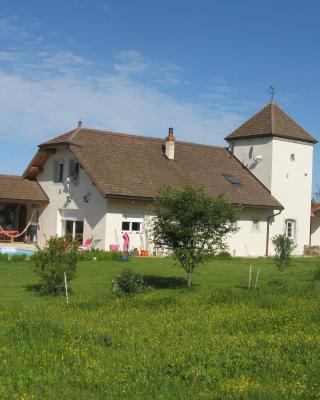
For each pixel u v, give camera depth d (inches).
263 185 1624.0
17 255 1073.5
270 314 539.8
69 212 1421.0
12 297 682.8
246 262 1232.2
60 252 726.5
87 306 597.0
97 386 316.5
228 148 1729.8
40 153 1467.8
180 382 325.7
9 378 325.1
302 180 1676.9
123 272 717.9
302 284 804.0
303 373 340.2
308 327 480.7
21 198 1445.6
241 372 343.3
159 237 793.6
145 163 1437.0
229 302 630.5
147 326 479.8
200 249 780.6
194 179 1475.1
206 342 415.2
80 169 1384.1
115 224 1296.8
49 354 374.0
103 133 1465.3
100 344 410.0
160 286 808.3
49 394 301.4
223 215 787.4
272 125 1622.8
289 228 1652.3
